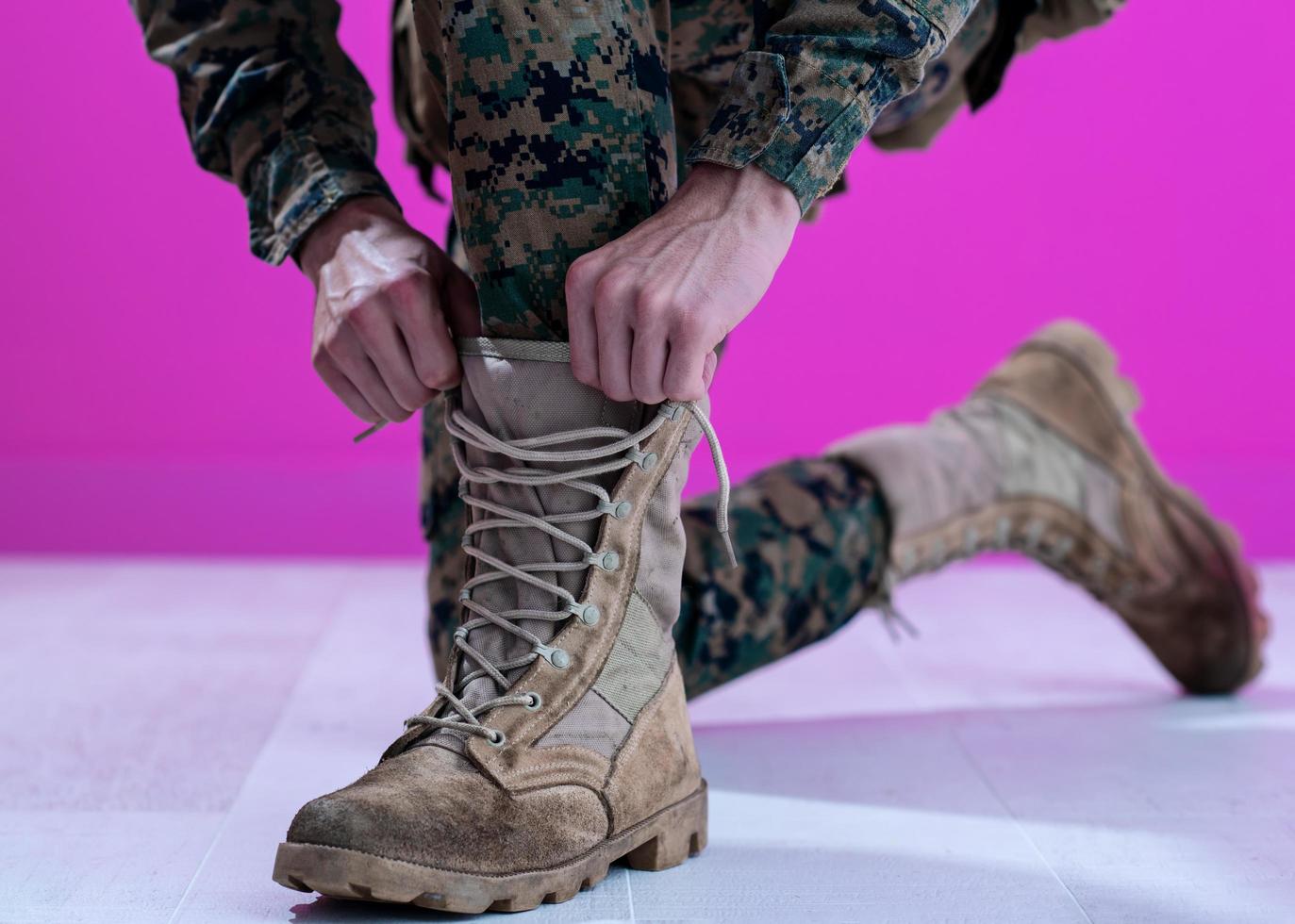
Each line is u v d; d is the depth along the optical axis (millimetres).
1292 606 2146
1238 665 1510
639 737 904
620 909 845
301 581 2361
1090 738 1325
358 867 765
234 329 3102
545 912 837
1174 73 3092
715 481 3115
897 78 846
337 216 960
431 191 1317
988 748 1285
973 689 1570
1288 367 3121
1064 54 3100
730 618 1187
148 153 3076
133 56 3062
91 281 3086
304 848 773
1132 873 923
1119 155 3111
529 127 830
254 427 3127
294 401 3121
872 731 1358
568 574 894
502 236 842
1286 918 839
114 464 2908
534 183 833
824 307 3139
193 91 1046
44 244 3074
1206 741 1313
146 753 1219
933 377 3158
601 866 876
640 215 848
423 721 875
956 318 3145
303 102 1004
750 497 1246
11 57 3049
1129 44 3088
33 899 855
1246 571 1514
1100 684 1610
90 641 1755
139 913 830
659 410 874
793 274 3127
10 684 1494
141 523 2793
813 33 834
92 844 967
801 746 1294
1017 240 3137
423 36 960
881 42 827
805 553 1229
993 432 1424
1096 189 3123
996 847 981
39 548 2771
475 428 887
